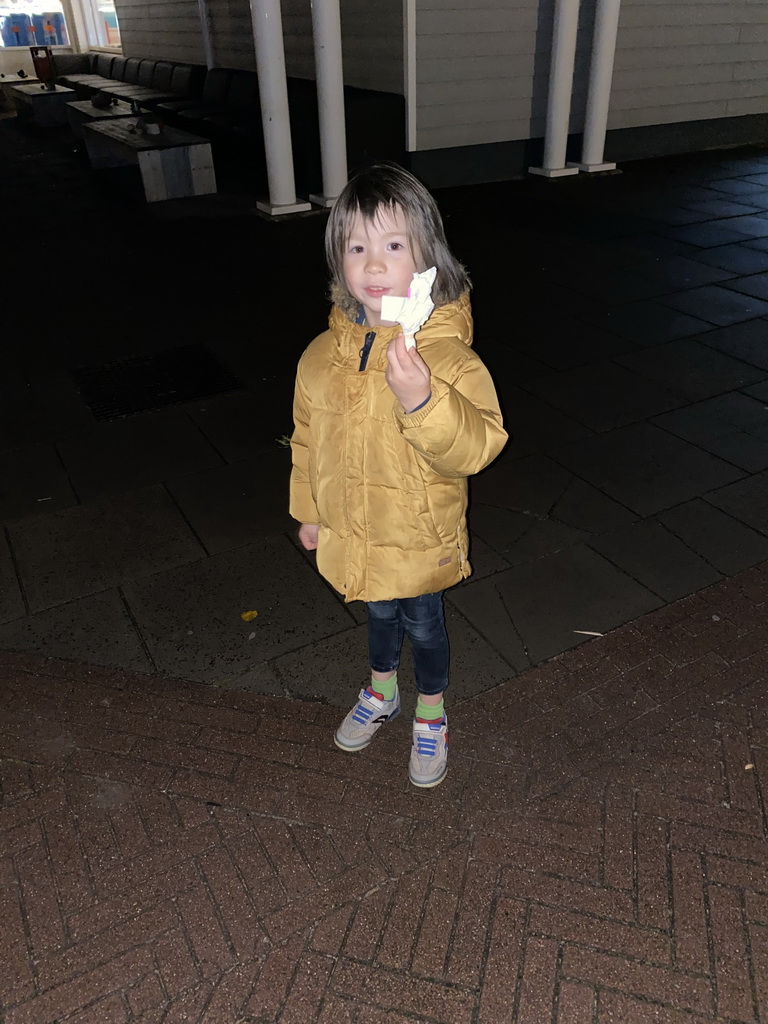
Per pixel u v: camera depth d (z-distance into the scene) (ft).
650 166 32.12
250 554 10.25
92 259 22.48
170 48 43.11
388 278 5.02
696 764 7.22
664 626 8.85
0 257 23.00
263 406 14.03
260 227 24.86
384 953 5.84
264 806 6.97
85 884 6.36
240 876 6.40
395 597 6.18
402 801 6.99
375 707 7.44
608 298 18.69
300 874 6.40
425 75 27.02
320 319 17.88
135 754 7.48
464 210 26.50
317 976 5.72
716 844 6.53
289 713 7.91
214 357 16.05
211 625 9.09
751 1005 5.48
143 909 6.17
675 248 22.11
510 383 14.76
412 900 6.19
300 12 30.50
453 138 28.78
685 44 31.58
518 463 12.20
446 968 5.74
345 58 29.48
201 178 28.73
